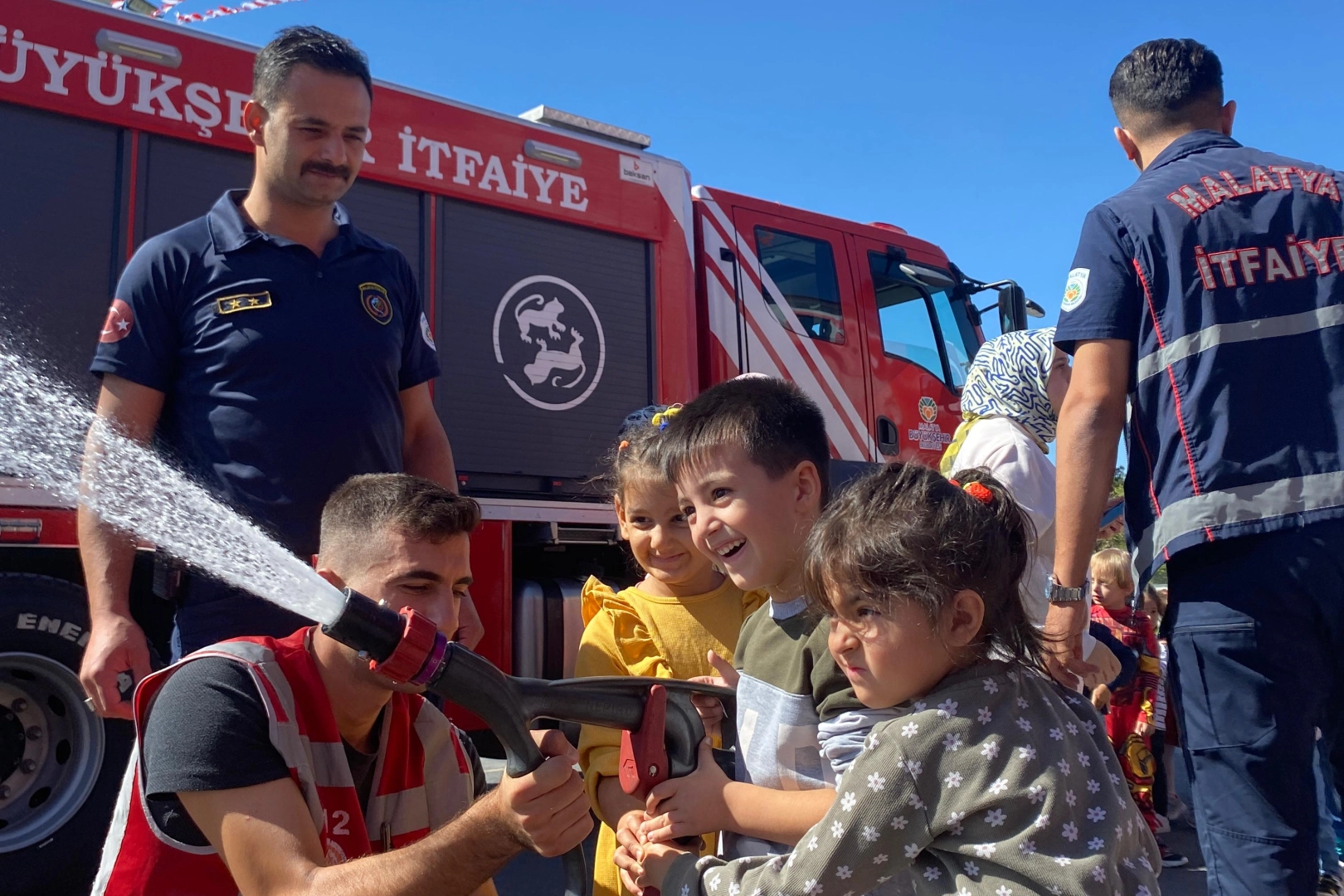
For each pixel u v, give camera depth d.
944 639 1.54
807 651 1.83
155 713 1.76
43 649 3.88
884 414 6.89
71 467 2.03
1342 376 2.42
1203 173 2.61
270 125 2.78
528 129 5.44
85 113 4.06
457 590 1.87
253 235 2.83
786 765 1.81
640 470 2.44
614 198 5.76
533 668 5.09
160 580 2.76
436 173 5.04
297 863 1.64
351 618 1.37
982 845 1.45
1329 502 2.35
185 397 2.77
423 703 2.10
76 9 4.09
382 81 4.93
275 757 1.72
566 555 5.63
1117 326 2.57
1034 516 3.12
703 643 2.43
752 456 1.87
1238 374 2.43
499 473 5.14
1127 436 2.68
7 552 3.92
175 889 1.72
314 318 2.81
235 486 2.69
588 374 5.54
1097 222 2.66
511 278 5.30
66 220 4.02
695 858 1.66
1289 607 2.34
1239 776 2.35
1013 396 3.46
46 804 3.94
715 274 6.30
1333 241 2.49
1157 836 5.20
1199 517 2.40
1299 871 2.29
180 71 4.31
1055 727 1.54
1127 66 2.92
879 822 1.49
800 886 1.50
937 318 7.44
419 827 2.01
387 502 1.82
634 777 1.72
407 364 3.21
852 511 1.59
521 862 4.86
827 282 6.82
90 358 3.99
